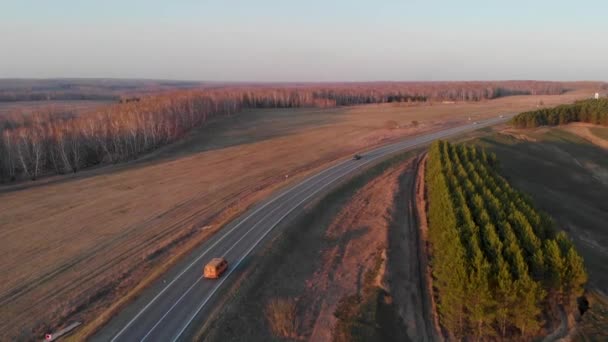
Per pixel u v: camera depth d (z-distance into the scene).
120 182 79.25
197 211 61.19
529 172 79.69
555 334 33.56
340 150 101.62
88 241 51.56
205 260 43.41
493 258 36.22
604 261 47.50
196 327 32.31
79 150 93.88
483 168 60.88
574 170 84.50
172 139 116.19
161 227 55.41
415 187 70.38
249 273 40.59
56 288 40.31
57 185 78.38
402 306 38.41
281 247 46.88
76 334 32.25
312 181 71.88
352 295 38.56
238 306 35.59
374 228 52.97
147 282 39.12
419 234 53.09
